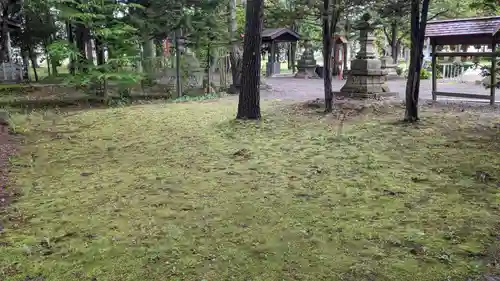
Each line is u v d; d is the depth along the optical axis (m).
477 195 4.74
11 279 3.15
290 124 9.62
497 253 3.36
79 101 15.11
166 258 3.43
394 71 26.08
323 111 11.28
